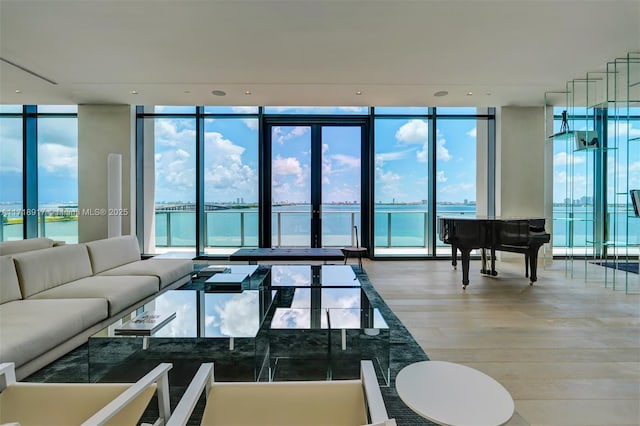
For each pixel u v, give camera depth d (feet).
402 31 10.77
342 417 3.90
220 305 9.18
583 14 9.75
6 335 6.43
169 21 10.16
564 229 19.95
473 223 13.83
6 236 21.25
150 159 20.97
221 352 8.05
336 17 9.98
